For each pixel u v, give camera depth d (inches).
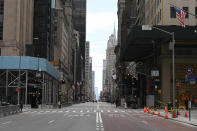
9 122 1052.5
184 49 2539.4
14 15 3368.6
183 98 2508.6
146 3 3474.4
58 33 5280.5
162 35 2405.3
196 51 2541.8
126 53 3184.1
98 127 857.5
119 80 6067.9
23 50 3651.6
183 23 1540.4
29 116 1440.7
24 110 2151.8
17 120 1159.0
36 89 3440.0
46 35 4178.2
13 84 3257.9
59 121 1103.6
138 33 2422.5
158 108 2363.4
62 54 5383.9
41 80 3218.5
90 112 1900.8
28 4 3912.4
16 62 2972.4
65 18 5910.4
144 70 3378.4
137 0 4554.6
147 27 1540.4
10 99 3297.2
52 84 3961.6
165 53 2532.0
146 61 3270.2
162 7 2529.5
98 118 1293.1
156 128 866.1
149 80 3041.3
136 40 2554.1
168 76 2519.7
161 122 1124.5
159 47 2625.5
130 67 4621.1
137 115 1595.7
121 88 5364.2
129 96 3981.3
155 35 2412.6
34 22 4202.8
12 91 3341.5
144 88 3420.3
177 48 2536.9
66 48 6215.6
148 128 859.4
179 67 2536.9
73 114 1640.0
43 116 1440.7
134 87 3624.5
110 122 1067.9
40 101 3366.1
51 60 4591.5
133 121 1141.7
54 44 5182.1
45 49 4165.8
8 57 2972.4
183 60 2532.0
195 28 2411.4
